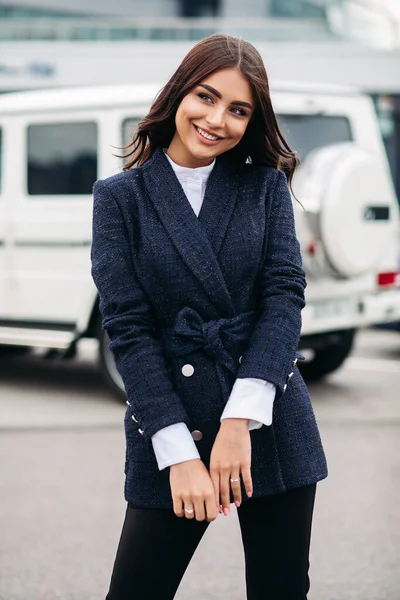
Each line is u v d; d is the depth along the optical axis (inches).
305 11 700.7
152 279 85.8
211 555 162.1
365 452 225.6
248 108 86.8
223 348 85.4
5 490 197.9
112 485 201.3
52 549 164.9
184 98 87.4
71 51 531.5
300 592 88.0
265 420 82.7
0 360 360.2
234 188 88.7
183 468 81.8
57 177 282.5
